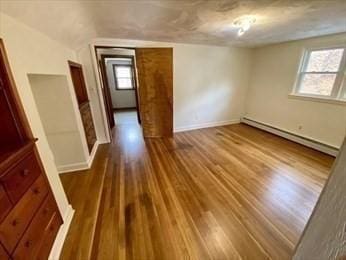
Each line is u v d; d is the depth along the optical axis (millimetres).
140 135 4207
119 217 1762
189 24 2369
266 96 4336
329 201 409
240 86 4789
